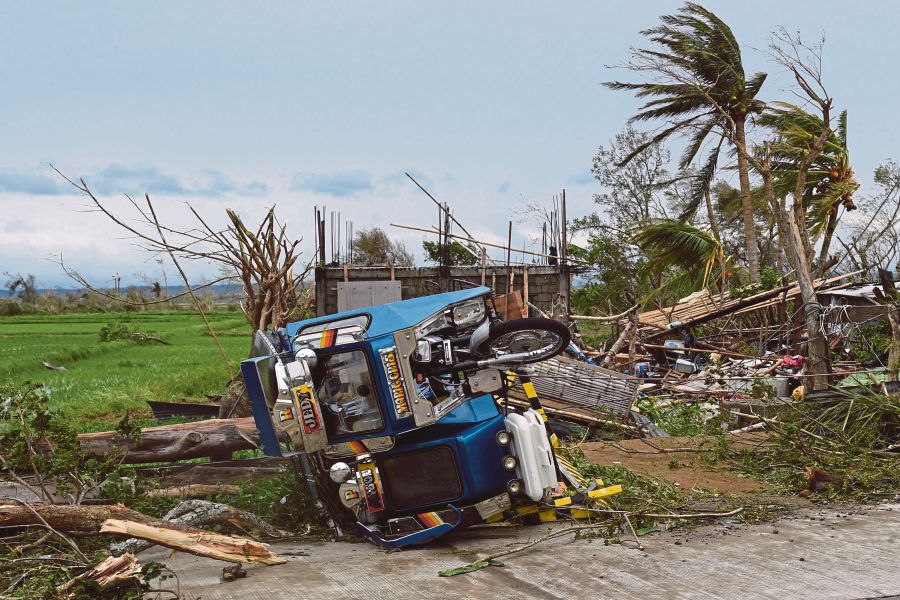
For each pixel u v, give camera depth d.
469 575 5.40
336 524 7.38
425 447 6.67
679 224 23.83
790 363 14.37
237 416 12.70
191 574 5.85
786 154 26.44
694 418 12.23
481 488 6.62
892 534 5.94
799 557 5.39
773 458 9.16
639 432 11.29
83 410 16.86
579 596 4.76
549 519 6.97
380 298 22.06
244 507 7.82
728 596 4.62
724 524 6.56
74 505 6.36
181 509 6.69
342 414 6.67
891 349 11.14
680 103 29.34
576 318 19.50
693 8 27.73
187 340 44.78
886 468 8.21
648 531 6.39
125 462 9.27
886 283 15.05
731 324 23.31
